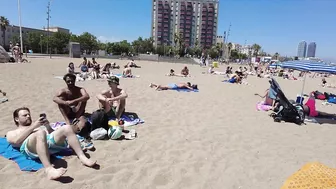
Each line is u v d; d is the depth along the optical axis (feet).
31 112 22.77
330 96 45.91
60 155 14.40
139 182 12.60
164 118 24.14
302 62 29.27
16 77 42.68
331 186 11.32
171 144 17.65
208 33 422.82
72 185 11.75
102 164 13.98
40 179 12.05
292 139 20.84
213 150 17.17
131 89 38.93
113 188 11.92
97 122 17.79
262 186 13.05
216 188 12.58
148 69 90.38
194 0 410.93
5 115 21.27
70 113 20.02
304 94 50.88
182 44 346.74
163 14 410.72
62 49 288.71
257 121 25.64
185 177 13.32
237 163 15.46
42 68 63.36
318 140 21.04
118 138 17.88
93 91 35.29
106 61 117.70
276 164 15.70
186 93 38.91
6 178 11.94
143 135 19.04
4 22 256.11
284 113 26.09
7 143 15.31
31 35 281.54
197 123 23.30
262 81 70.59
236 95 40.68
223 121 24.72
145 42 376.48
